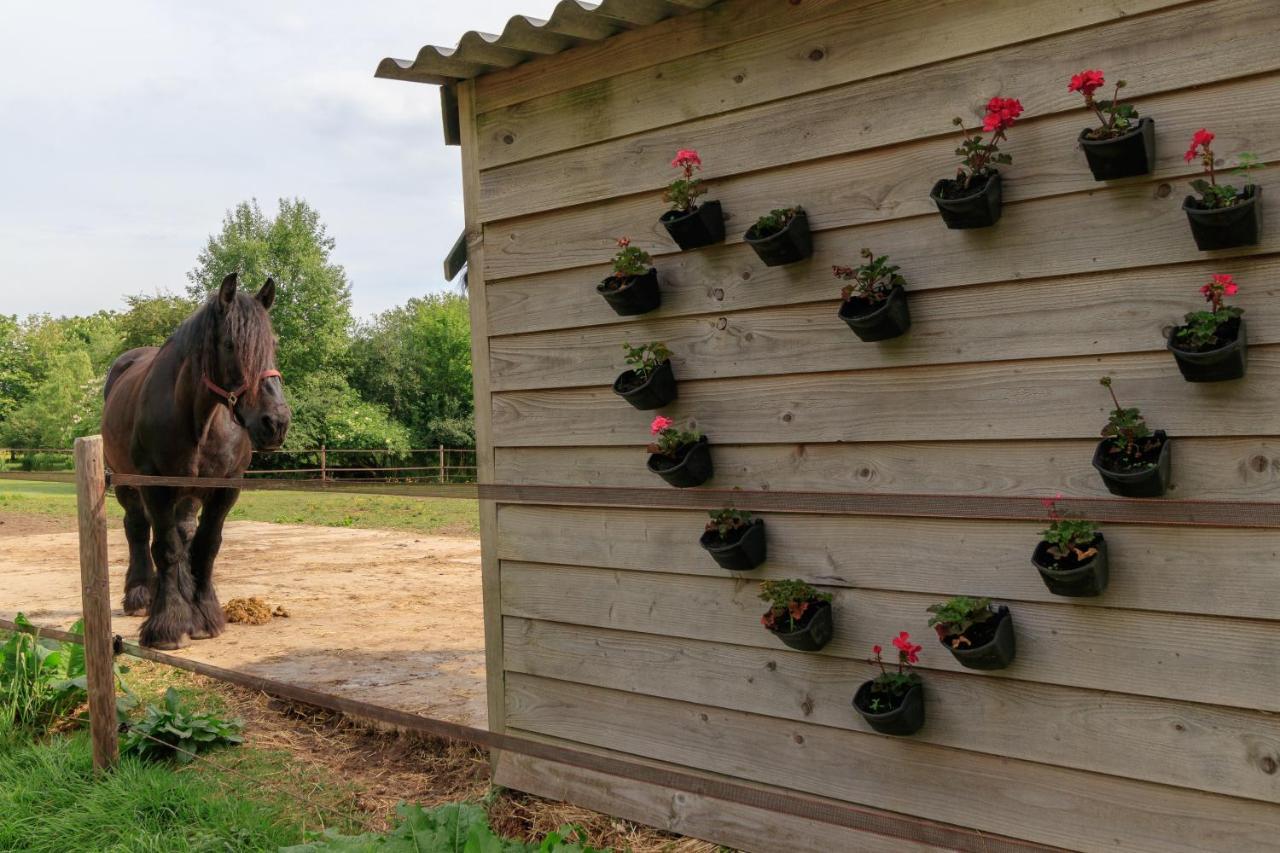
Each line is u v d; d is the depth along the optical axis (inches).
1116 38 89.0
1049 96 92.7
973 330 98.9
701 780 91.6
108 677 147.3
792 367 111.6
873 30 103.2
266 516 564.4
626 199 125.0
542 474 137.0
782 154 110.4
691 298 119.7
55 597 287.4
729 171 114.8
